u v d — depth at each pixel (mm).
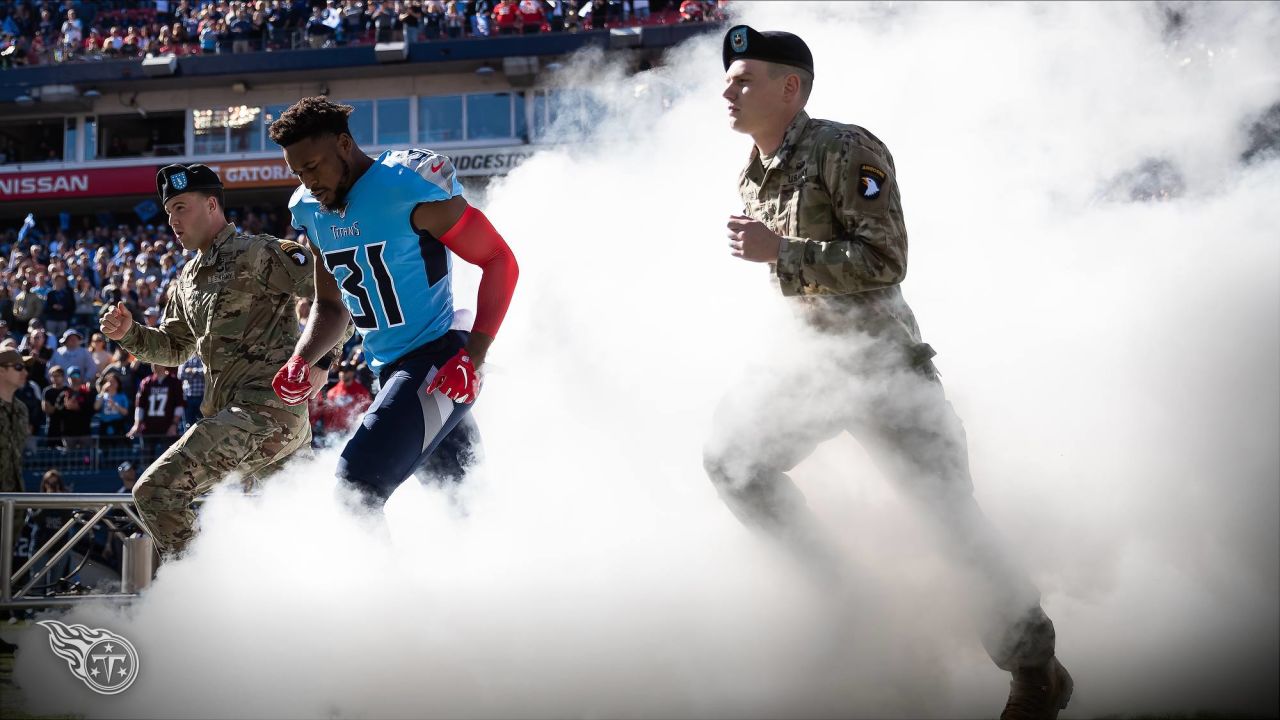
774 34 2312
